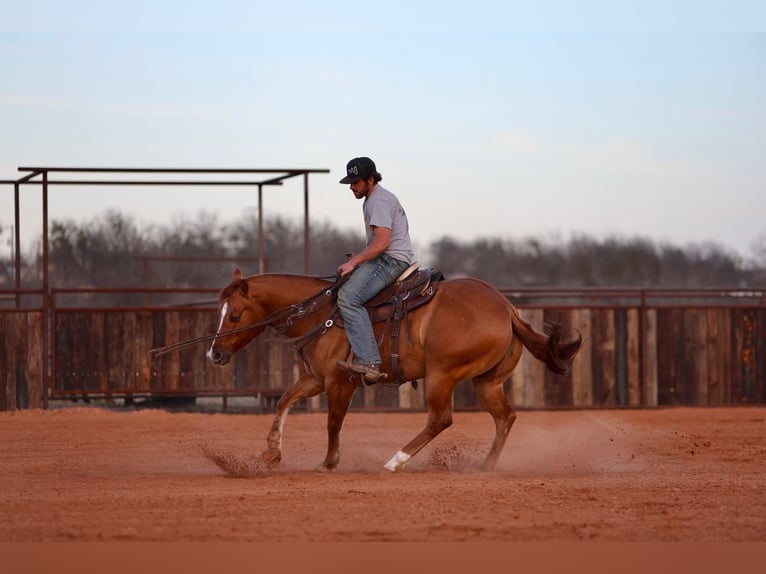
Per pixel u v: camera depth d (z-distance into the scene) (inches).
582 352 904.9
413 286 507.2
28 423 770.8
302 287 523.8
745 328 923.4
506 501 418.3
